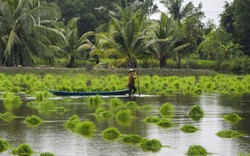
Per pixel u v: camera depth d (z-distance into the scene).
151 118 28.25
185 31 80.94
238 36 91.44
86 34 77.06
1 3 65.06
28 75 59.41
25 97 41.22
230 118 29.19
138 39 69.31
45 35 68.00
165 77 63.06
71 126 26.53
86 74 66.06
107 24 92.75
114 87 45.03
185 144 22.28
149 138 23.50
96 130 25.48
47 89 41.84
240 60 87.06
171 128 26.06
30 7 67.62
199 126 26.67
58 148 21.44
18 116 29.98
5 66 67.94
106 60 89.62
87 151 20.94
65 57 82.81
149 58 75.88
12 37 64.25
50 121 28.14
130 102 34.69
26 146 20.78
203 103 37.25
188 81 56.25
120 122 27.89
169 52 75.06
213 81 61.81
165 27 75.25
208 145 22.08
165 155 20.38
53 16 65.44
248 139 23.31
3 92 45.44
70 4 102.50
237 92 47.84
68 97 40.34
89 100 36.91
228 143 22.45
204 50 89.12
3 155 20.27
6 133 24.52
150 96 42.66
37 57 72.00
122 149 21.31
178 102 37.94
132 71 43.12
